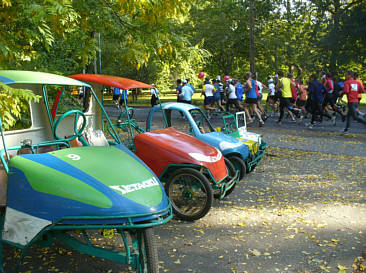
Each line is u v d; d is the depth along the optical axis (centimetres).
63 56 967
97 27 800
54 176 299
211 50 3331
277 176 742
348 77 1213
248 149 684
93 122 672
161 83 3891
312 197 604
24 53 675
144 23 790
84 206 284
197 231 468
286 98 1508
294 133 1276
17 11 569
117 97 2561
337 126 1445
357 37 2503
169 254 402
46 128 501
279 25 3139
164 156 514
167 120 676
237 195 620
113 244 423
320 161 864
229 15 3195
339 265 373
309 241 434
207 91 1759
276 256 396
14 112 511
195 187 508
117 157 350
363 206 557
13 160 311
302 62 2927
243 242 433
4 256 388
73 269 364
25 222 290
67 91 909
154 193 315
